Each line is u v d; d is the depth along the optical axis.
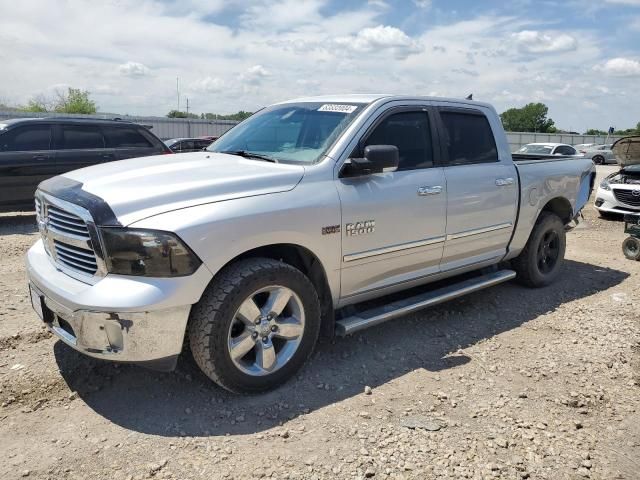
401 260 4.20
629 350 4.35
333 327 3.89
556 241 6.02
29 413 3.20
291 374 3.58
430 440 3.03
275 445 2.95
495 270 5.46
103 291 2.95
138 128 10.50
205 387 3.53
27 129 9.29
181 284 2.99
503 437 3.08
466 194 4.61
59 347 4.04
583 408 3.44
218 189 3.29
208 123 41.28
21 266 6.37
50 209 3.47
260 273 3.27
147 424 3.12
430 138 4.48
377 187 3.94
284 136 4.25
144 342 2.97
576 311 5.25
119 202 3.07
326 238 3.63
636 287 6.18
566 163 6.09
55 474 2.66
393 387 3.64
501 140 5.20
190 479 2.65
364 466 2.78
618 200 10.77
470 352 4.24
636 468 2.85
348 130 3.93
